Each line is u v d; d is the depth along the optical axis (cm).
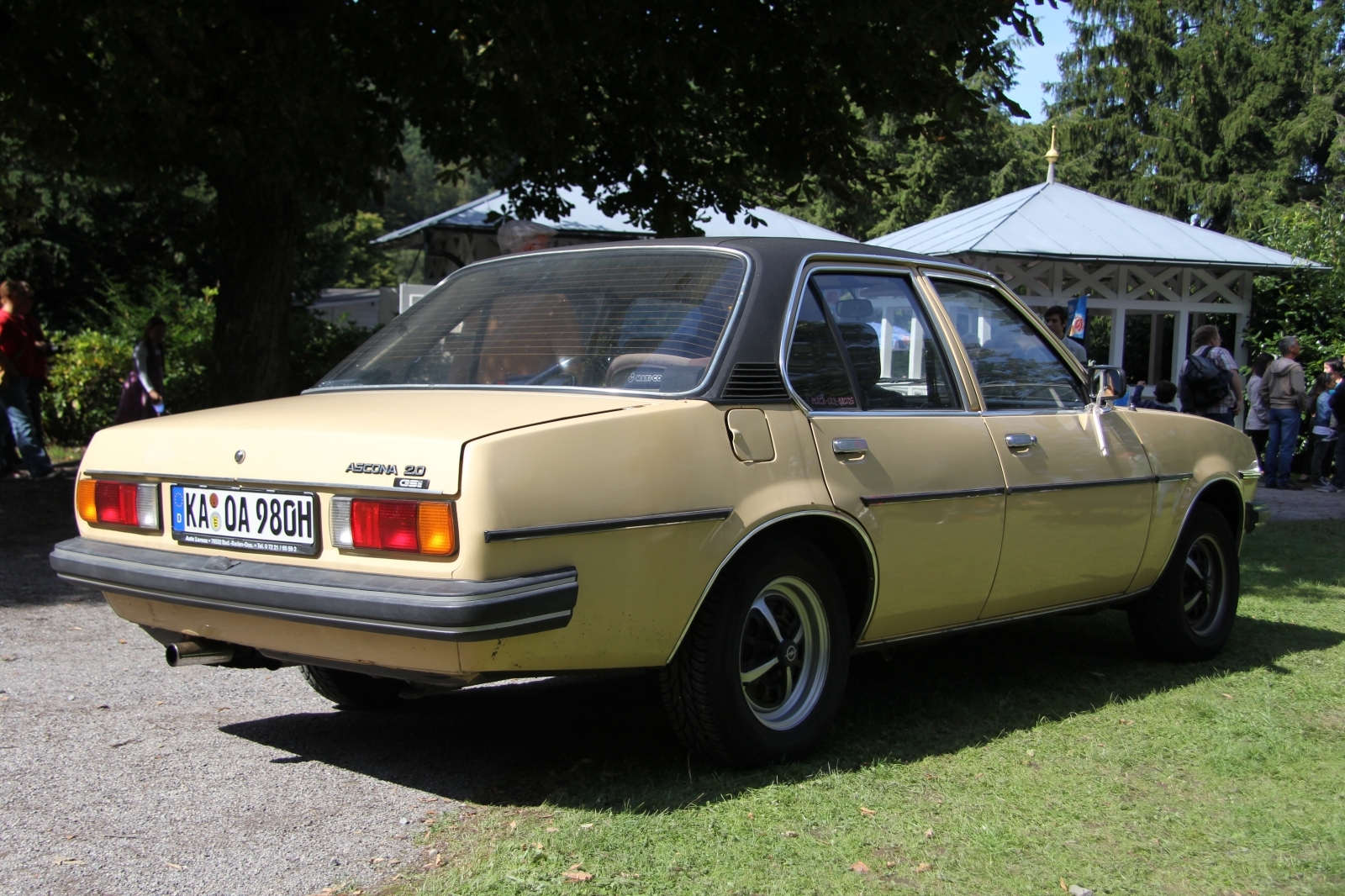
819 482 368
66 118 871
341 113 834
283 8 845
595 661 324
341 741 404
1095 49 3703
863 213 3522
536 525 301
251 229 893
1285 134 3497
